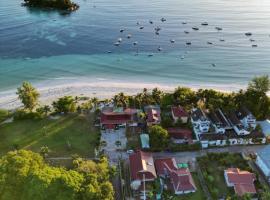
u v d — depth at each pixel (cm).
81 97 15375
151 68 18538
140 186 10100
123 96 14538
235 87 16950
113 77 17475
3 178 8475
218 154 11400
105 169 9994
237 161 11194
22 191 8369
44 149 11088
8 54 19562
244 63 19462
